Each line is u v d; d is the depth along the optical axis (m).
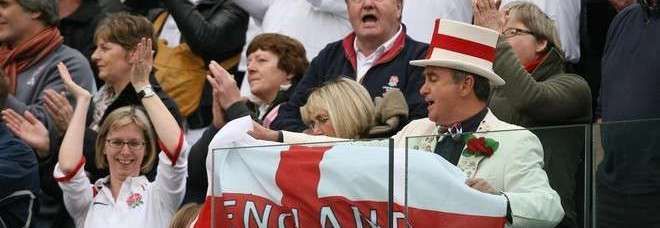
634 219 21.56
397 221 21.73
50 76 34.72
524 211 21.59
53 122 32.31
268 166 22.66
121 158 29.75
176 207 29.23
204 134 29.81
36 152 31.89
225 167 23.06
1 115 30.39
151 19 39.09
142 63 29.86
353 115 26.48
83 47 38.53
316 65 31.12
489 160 21.92
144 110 30.39
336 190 22.09
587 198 21.56
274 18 36.78
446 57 24.66
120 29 33.75
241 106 28.95
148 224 29.17
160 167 29.09
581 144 21.66
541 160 21.81
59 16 37.25
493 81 24.59
